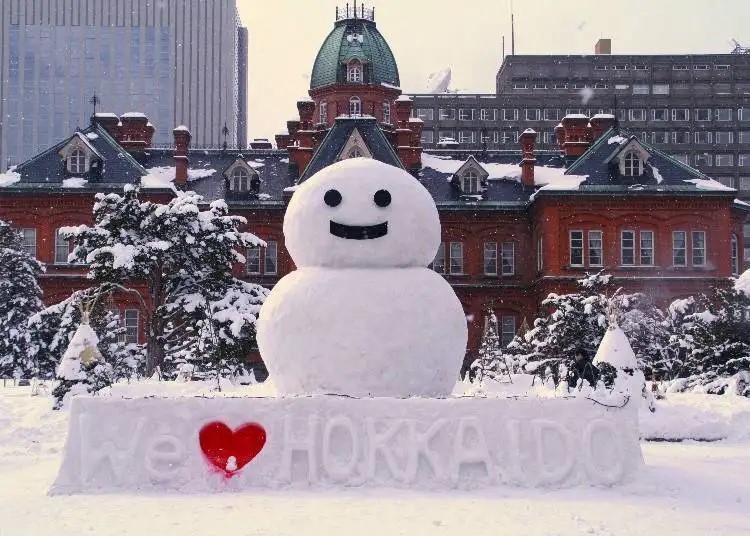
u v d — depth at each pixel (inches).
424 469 518.9
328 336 573.6
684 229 2159.2
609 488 521.7
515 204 2365.9
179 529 414.3
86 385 873.5
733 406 859.4
